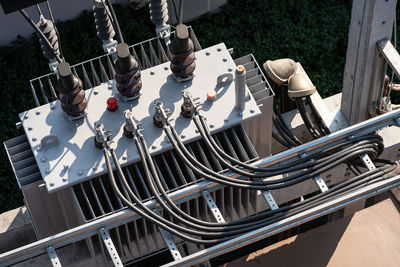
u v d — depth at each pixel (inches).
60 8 527.5
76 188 279.9
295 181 273.7
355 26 303.3
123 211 261.6
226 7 550.6
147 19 549.3
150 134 280.8
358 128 283.4
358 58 310.3
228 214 306.0
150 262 454.9
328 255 284.4
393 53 299.0
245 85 275.6
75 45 528.7
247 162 275.1
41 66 526.0
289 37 546.9
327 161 277.9
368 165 281.7
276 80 328.5
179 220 259.9
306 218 265.0
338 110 343.3
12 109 516.1
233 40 544.4
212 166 298.5
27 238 335.9
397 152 338.0
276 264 282.8
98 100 292.0
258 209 314.8
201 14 547.8
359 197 270.5
